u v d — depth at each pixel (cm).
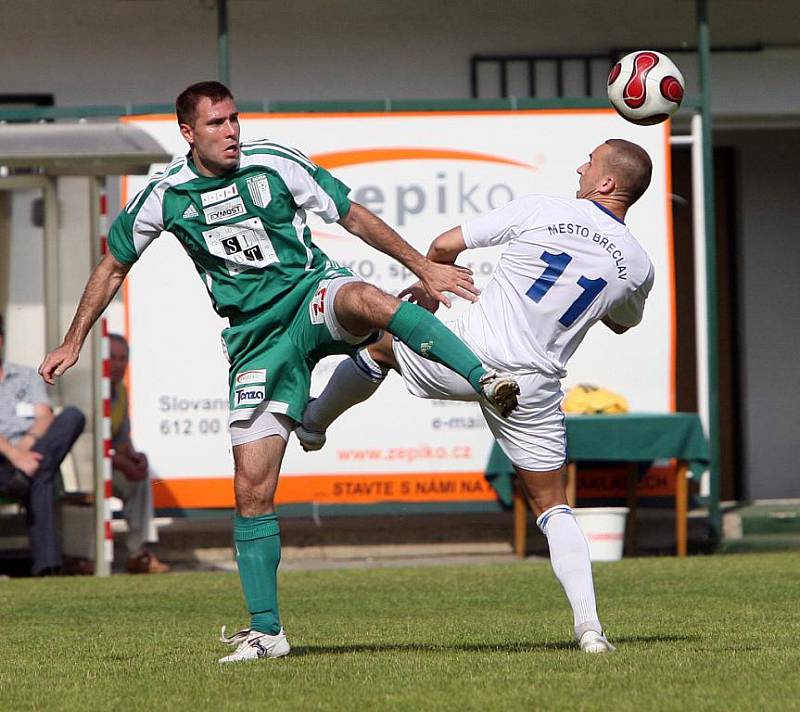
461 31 5259
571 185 4416
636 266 2173
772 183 5762
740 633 2388
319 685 1800
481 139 4406
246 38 5216
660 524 4712
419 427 4344
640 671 1873
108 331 4416
